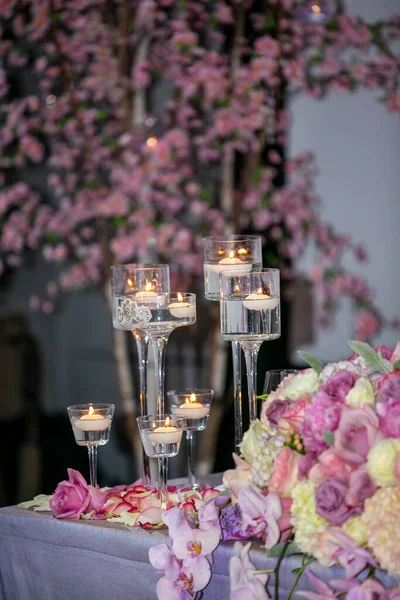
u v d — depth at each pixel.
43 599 1.71
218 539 1.43
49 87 4.60
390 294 4.45
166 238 4.36
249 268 1.86
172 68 4.39
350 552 1.24
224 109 4.36
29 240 4.60
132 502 1.66
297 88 4.48
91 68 4.46
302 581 1.33
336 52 4.46
